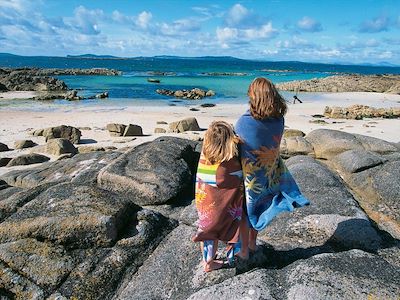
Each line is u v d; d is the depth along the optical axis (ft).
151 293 13.17
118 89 171.32
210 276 13.05
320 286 11.26
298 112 106.83
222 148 11.45
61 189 17.56
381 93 169.27
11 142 63.67
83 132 73.97
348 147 27.89
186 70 381.19
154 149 23.84
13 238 15.42
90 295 13.32
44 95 141.59
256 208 12.11
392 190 20.04
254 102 11.44
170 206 19.97
